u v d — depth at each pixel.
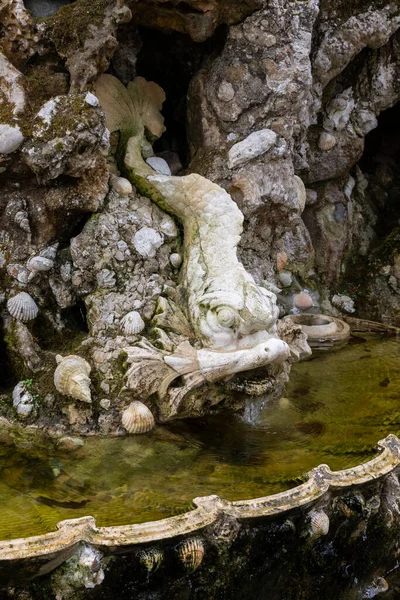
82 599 2.76
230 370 3.15
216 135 3.45
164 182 3.29
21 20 3.20
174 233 3.32
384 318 3.88
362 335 3.76
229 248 3.23
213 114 3.44
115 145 3.38
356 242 3.99
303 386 3.42
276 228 3.53
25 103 3.19
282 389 3.34
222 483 2.99
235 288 3.19
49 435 3.12
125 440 3.12
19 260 3.24
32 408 3.15
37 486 2.95
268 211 3.47
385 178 4.16
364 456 3.10
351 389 3.41
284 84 3.42
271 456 3.10
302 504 2.90
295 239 3.77
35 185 3.23
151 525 2.80
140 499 2.92
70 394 3.13
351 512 3.00
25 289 3.24
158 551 2.79
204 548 2.83
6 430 3.11
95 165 3.21
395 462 3.07
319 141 3.80
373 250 4.00
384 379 3.47
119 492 2.94
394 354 3.63
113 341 3.20
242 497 2.94
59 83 3.25
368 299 3.91
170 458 3.07
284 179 3.46
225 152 3.43
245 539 2.87
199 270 3.24
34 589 2.76
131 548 2.77
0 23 3.22
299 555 2.96
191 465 3.05
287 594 2.97
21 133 3.15
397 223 4.06
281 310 3.79
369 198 4.10
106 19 3.24
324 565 3.00
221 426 3.20
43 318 3.27
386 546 3.12
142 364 3.15
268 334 3.20
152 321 3.23
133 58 3.48
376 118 3.97
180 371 3.16
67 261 3.26
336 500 2.99
